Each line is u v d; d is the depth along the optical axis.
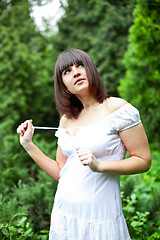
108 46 6.66
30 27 6.07
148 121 5.13
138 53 4.23
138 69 4.90
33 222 2.48
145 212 2.26
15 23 5.86
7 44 5.86
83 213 1.35
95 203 1.33
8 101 5.89
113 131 1.33
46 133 6.05
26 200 2.65
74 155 1.43
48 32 6.77
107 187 1.35
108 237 1.30
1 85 5.93
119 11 6.51
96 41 6.77
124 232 1.38
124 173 1.29
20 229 2.01
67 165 1.46
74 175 1.41
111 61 6.67
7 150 4.40
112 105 1.37
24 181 3.58
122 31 6.75
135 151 1.32
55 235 1.46
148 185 3.12
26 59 6.00
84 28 7.14
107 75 6.57
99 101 1.44
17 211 2.38
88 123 1.43
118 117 1.32
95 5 6.90
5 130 5.44
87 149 1.26
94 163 1.23
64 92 1.53
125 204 2.58
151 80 4.75
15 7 5.59
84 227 1.33
